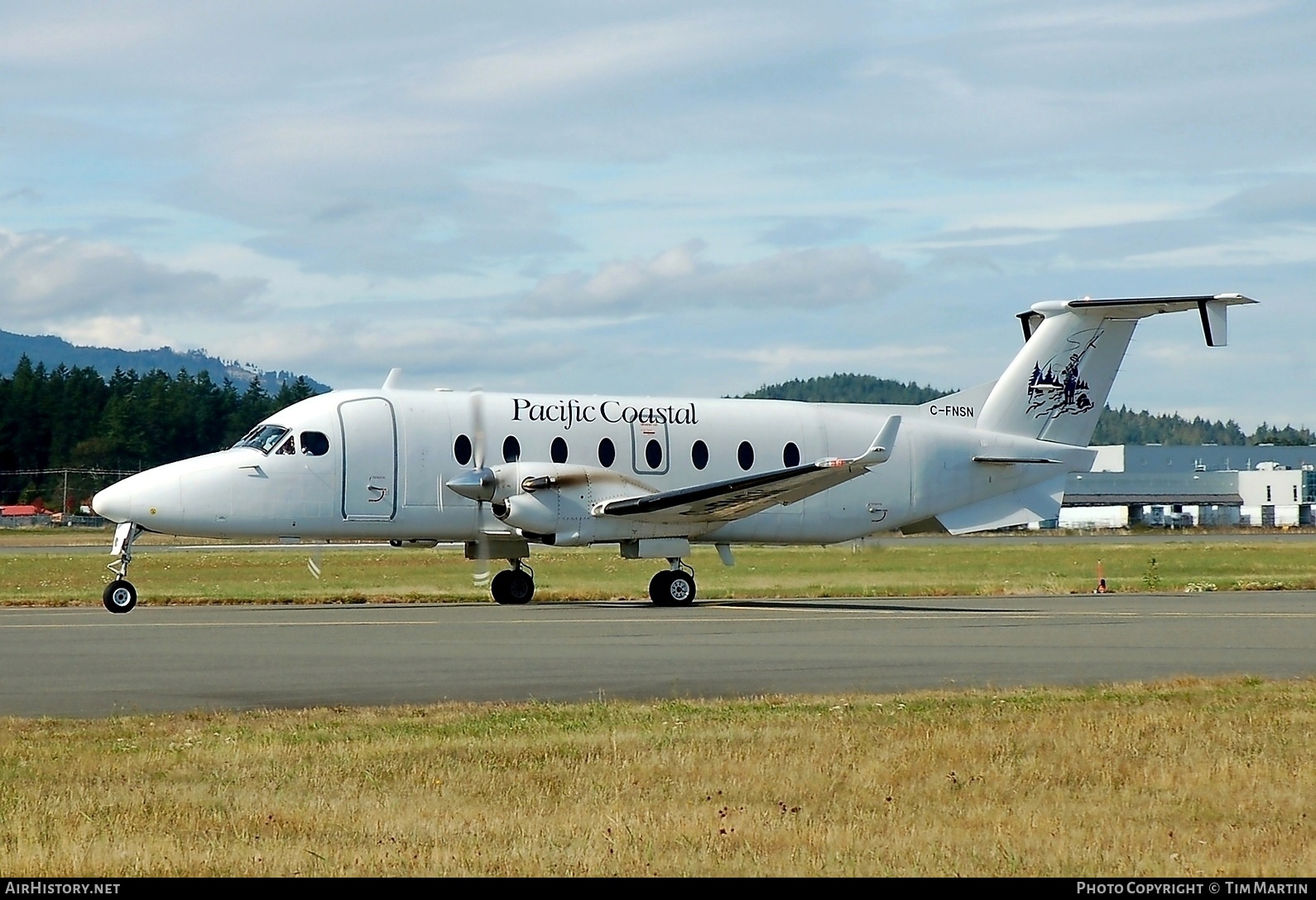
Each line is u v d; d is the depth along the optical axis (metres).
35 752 20.41
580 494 50.03
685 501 49.25
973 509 57.69
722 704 25.06
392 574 70.50
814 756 20.39
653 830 16.31
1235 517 191.38
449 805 17.45
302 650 33.34
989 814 17.23
